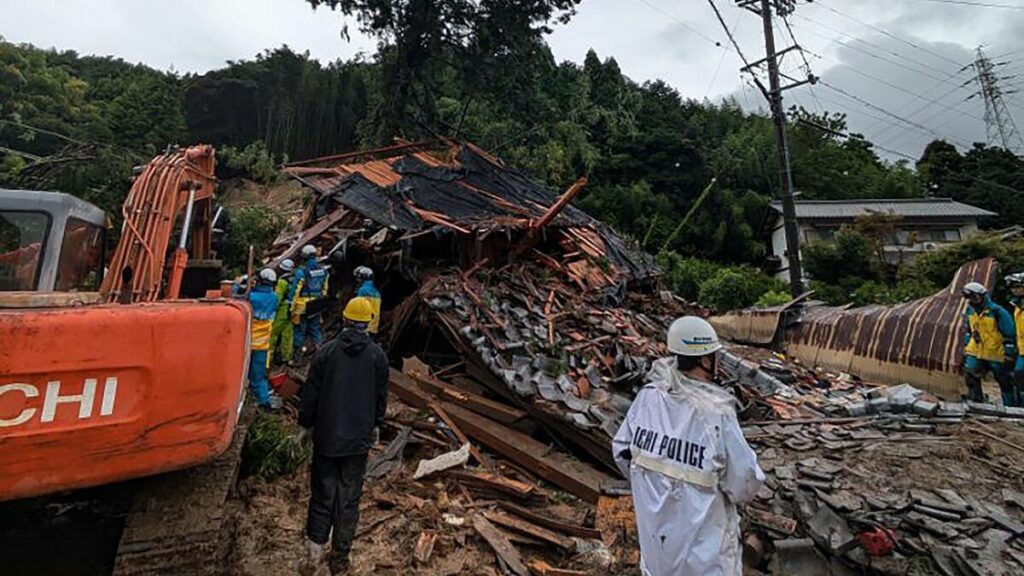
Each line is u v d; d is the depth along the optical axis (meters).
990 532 3.60
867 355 9.51
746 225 31.69
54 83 26.47
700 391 2.40
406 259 9.19
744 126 42.91
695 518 2.21
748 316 12.65
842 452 4.79
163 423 2.59
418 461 5.47
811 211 30.30
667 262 25.41
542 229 10.49
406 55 21.83
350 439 3.49
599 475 5.19
